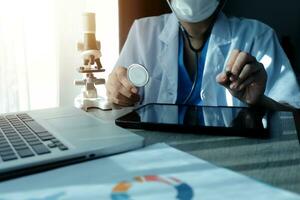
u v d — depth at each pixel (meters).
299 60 1.18
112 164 0.35
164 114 0.57
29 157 0.34
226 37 0.96
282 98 0.81
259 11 1.23
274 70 0.91
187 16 0.85
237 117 0.54
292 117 0.57
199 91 0.90
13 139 0.41
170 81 0.94
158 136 0.47
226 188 0.28
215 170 0.32
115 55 1.33
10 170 0.32
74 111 0.61
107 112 0.67
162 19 1.10
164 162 0.35
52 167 0.34
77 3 1.32
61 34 1.32
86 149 0.36
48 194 0.28
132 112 0.60
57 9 1.30
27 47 1.26
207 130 0.48
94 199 0.27
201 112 0.59
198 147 0.42
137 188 0.29
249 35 0.98
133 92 0.72
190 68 0.95
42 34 1.28
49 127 0.48
